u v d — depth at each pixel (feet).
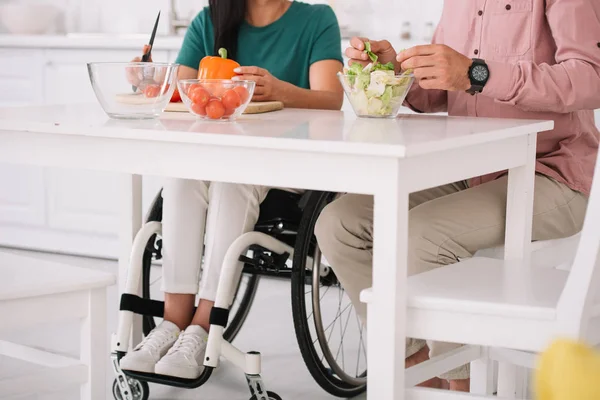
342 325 10.40
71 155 5.85
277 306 11.23
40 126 5.82
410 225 6.48
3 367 8.72
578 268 4.78
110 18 14.98
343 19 13.44
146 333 8.48
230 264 7.04
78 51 13.06
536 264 6.63
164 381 6.99
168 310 7.46
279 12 9.04
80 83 13.12
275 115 6.78
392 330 4.91
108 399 7.90
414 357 7.06
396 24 13.15
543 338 4.89
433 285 5.37
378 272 4.91
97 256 13.58
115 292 11.73
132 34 14.76
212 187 7.38
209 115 5.99
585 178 6.91
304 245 7.36
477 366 6.50
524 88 6.35
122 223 8.06
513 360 6.18
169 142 5.47
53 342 9.67
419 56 6.28
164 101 6.15
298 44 8.99
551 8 6.75
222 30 8.83
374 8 13.29
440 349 6.48
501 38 7.05
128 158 5.64
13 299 5.56
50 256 13.67
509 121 6.31
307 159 5.04
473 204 6.57
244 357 7.16
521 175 6.29
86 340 5.98
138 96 6.03
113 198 13.33
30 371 8.60
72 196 13.64
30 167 13.87
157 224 7.57
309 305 11.00
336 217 6.86
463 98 7.30
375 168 4.84
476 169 5.63
